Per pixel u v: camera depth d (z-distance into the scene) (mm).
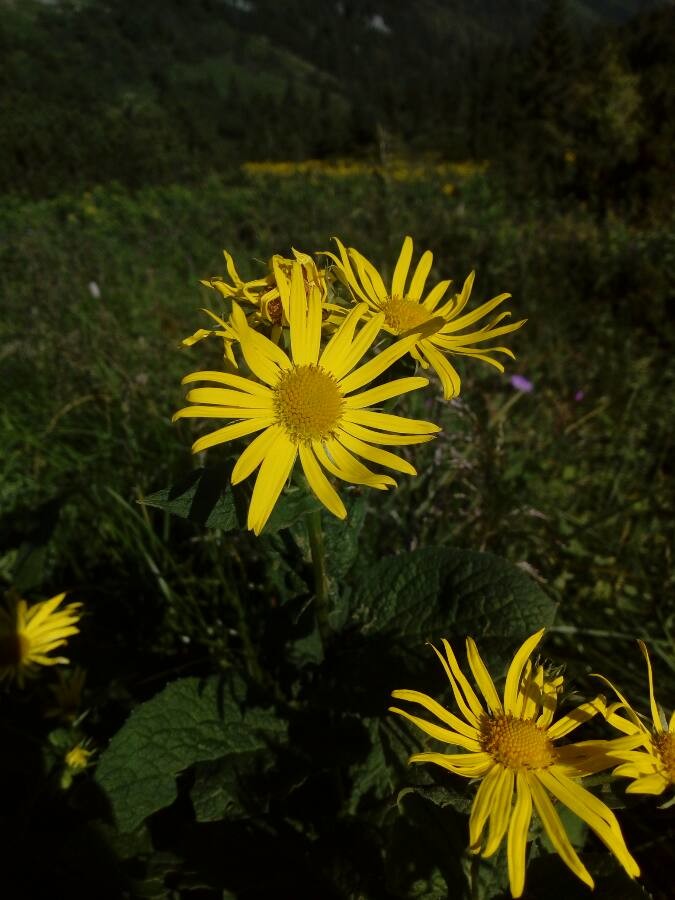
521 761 129
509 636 176
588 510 369
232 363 162
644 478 393
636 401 449
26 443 386
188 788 209
